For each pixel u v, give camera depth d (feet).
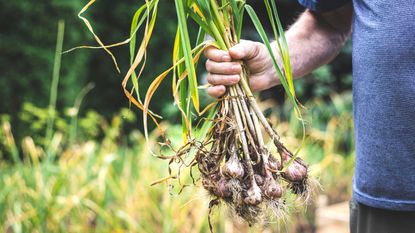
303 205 4.55
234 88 4.30
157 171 9.70
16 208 8.41
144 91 17.81
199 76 17.39
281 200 4.21
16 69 15.37
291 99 4.26
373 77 4.27
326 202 10.55
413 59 4.09
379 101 4.25
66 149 11.68
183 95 4.57
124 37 18.02
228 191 4.15
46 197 8.47
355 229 4.83
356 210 4.78
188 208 8.40
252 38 17.58
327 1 4.90
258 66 4.58
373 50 4.25
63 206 8.35
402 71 4.13
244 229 8.30
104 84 18.24
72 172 9.34
